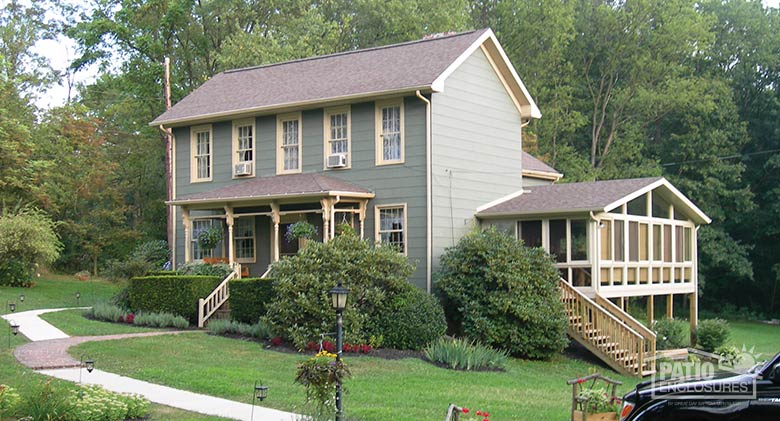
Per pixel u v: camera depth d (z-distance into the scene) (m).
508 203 24.98
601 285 22.55
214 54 38.88
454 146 23.72
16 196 32.81
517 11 45.50
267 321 19.84
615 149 47.47
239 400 13.34
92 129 39.25
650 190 24.41
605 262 22.67
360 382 15.41
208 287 23.27
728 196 44.03
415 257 22.84
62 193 37.38
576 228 22.86
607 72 48.22
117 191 40.16
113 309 23.53
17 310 25.25
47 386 12.06
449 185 23.41
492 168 25.30
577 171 44.53
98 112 46.00
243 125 26.62
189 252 26.19
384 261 20.27
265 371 15.98
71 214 39.94
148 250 33.84
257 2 41.75
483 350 19.19
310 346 18.95
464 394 14.58
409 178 23.09
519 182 26.62
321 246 20.22
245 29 42.72
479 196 24.61
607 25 47.16
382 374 16.53
